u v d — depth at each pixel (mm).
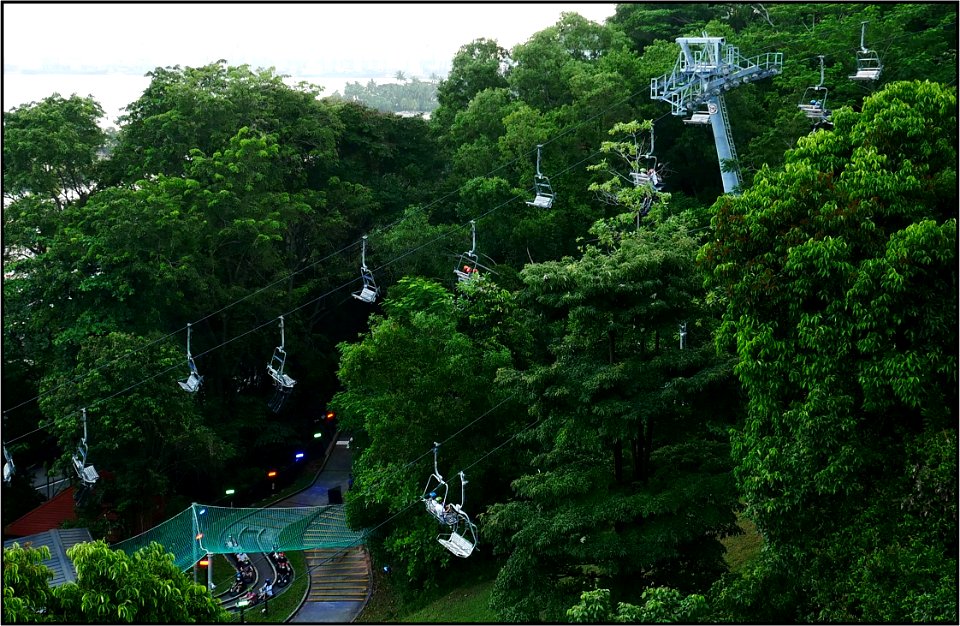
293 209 61781
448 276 60250
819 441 24844
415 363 41938
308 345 65875
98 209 55812
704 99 47719
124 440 50406
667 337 33438
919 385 23484
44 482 63469
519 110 62875
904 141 26234
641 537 30062
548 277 31141
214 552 42750
